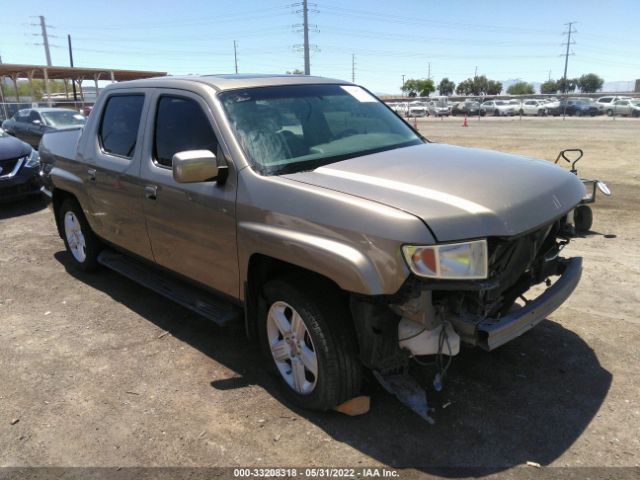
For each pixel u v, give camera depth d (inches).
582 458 108.1
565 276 129.2
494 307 115.0
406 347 112.5
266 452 112.8
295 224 114.6
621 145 661.3
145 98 165.3
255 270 131.3
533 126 1147.9
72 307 190.1
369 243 102.7
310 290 116.6
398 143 153.3
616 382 133.8
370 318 110.9
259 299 132.7
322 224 109.7
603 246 238.5
